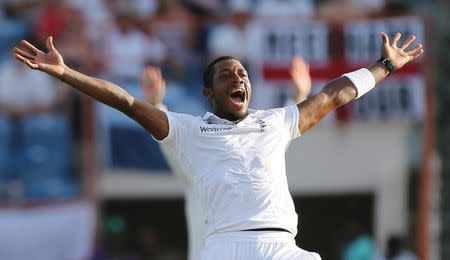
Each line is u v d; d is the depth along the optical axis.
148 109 19.44
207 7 52.84
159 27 51.28
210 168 19.41
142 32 51.12
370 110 51.38
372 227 54.31
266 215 19.06
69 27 51.41
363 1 52.88
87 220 50.88
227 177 19.19
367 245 52.06
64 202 50.81
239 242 18.94
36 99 51.53
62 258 50.59
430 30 51.00
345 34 51.09
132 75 50.78
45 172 51.12
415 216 51.84
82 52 50.81
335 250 57.72
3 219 50.28
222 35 51.31
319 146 51.91
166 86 50.91
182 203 58.72
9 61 51.56
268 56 51.06
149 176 51.25
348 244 53.00
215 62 20.61
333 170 51.97
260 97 50.78
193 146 19.62
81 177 51.22
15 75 51.44
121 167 51.00
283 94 50.91
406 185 51.97
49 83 51.50
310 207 58.09
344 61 50.94
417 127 51.66
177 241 58.75
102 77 50.66
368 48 51.03
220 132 19.66
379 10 53.31
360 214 57.31
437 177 53.34
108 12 52.44
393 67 21.08
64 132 51.44
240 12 52.84
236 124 19.88
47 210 50.69
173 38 51.28
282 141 19.91
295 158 51.91
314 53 51.06
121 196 51.19
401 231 51.88
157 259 58.12
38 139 51.34
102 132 51.00
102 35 50.94
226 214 19.09
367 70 20.98
